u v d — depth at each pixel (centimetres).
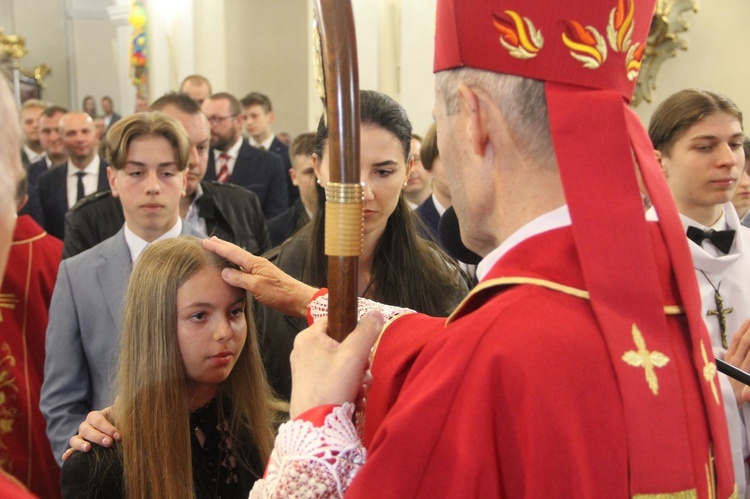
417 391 87
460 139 96
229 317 152
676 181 204
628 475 83
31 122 749
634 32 95
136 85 1133
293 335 188
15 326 251
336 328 99
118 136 228
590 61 90
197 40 921
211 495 151
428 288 194
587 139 88
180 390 148
